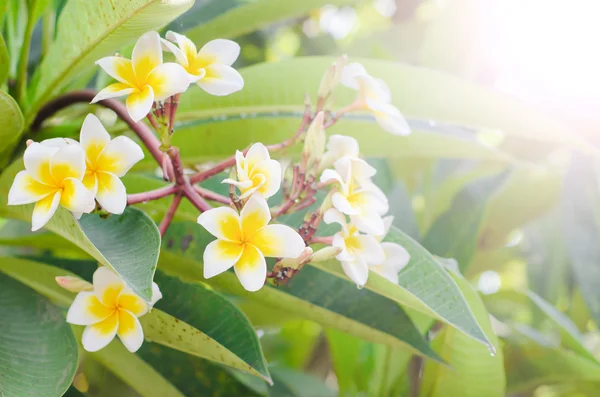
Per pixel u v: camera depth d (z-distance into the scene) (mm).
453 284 784
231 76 754
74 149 691
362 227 746
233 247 704
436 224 1229
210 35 1038
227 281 893
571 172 1311
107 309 734
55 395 740
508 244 1428
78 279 742
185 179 757
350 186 759
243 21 1037
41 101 889
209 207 754
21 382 750
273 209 759
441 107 962
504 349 1124
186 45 752
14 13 971
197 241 893
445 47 1405
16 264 877
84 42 796
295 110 949
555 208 1409
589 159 1317
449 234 1218
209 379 993
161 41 735
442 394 992
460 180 1311
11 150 915
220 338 783
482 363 955
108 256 712
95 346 729
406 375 1108
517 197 1313
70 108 986
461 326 762
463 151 1001
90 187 700
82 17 774
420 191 1458
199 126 960
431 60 1412
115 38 782
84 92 878
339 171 761
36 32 1135
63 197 691
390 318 877
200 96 941
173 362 991
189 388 993
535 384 1125
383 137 986
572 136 940
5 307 823
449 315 770
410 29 1681
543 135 954
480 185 1271
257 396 1000
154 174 1104
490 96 943
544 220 1443
